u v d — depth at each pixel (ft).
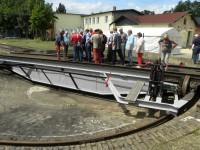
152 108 27.96
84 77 39.83
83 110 32.58
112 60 51.01
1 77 50.19
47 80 44.88
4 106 33.63
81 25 202.39
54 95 39.73
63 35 59.62
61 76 42.86
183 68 43.68
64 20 196.34
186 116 26.84
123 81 35.35
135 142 22.38
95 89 38.83
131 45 50.26
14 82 46.98
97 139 22.93
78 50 54.44
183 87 31.09
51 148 21.86
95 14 181.06
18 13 204.23
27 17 202.39
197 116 26.76
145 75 33.94
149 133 23.95
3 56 51.21
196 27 142.51
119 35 50.26
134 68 35.35
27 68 47.52
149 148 21.12
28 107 33.42
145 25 140.36
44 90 42.60
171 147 21.02
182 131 23.75
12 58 49.88
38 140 23.31
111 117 29.89
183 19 135.74
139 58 48.49
